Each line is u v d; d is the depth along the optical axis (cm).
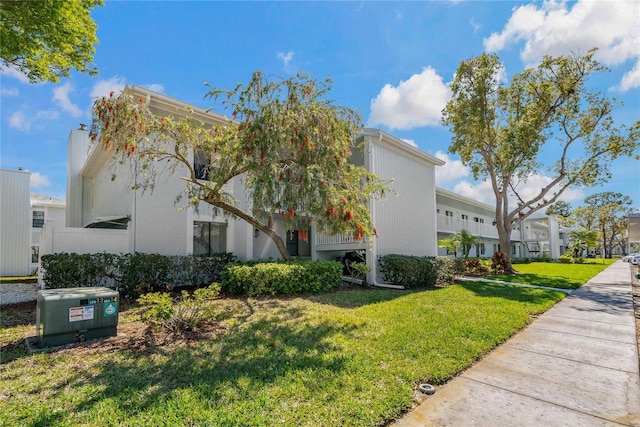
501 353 473
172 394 316
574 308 797
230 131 751
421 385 358
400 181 1353
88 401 304
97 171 1511
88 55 786
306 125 629
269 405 300
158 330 521
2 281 1315
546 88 1580
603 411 313
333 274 964
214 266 971
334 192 582
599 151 1672
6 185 1586
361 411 294
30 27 667
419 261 1162
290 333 518
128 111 647
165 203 991
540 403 327
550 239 3484
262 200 609
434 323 593
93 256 779
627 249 6544
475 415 302
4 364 390
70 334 457
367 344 474
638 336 565
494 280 1374
